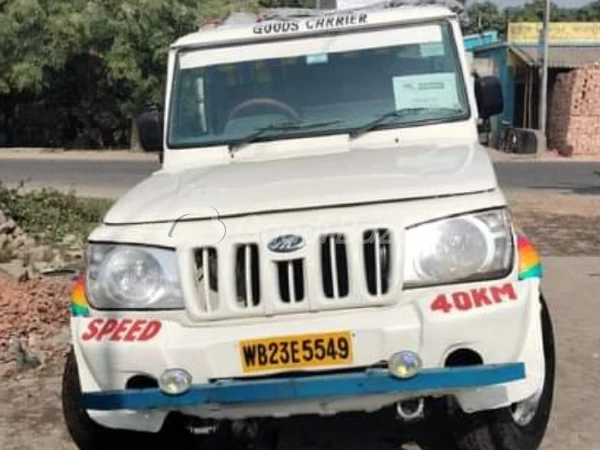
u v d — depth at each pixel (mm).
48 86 36781
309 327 3691
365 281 3721
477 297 3711
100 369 3844
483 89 5426
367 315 3703
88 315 3961
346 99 5223
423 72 5219
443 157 4480
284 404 3795
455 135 5062
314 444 4844
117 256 3910
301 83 5281
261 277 3732
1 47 35000
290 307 3723
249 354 3717
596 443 4715
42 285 8320
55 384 5895
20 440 5016
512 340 3725
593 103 30781
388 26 5324
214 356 3729
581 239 11641
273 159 4883
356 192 3887
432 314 3658
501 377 3658
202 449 4852
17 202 12867
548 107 34312
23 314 7332
